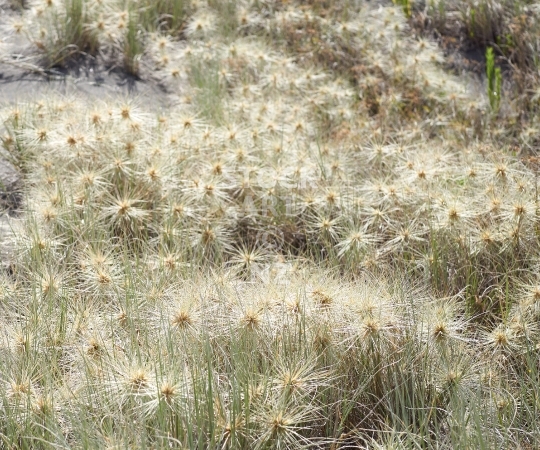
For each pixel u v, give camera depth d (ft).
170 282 10.83
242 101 16.84
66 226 12.21
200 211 13.06
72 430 7.89
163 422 7.43
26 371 8.44
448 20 21.97
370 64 19.60
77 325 9.57
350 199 13.16
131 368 8.01
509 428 8.32
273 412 7.70
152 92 18.43
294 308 9.18
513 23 20.89
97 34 19.13
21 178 14.15
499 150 15.14
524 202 11.85
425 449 8.14
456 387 8.69
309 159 14.47
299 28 21.35
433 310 9.66
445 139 16.48
